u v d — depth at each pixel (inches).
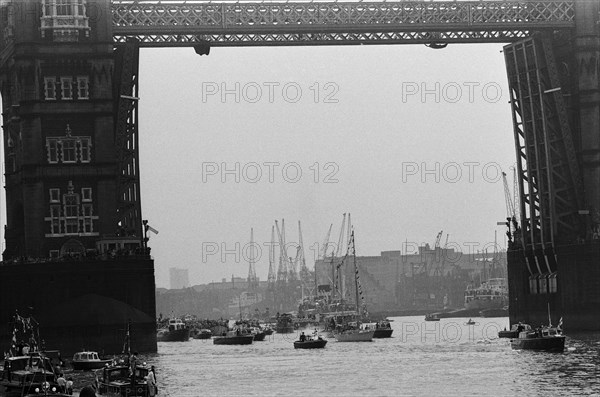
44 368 5497.1
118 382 5639.8
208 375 7076.8
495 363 7362.2
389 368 7367.1
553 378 6333.7
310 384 6491.1
